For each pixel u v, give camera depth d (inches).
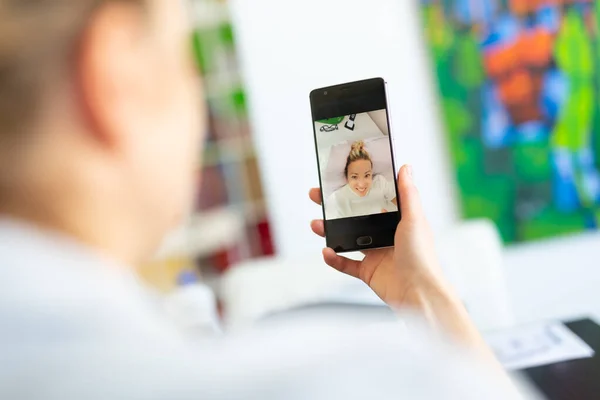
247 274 64.1
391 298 23.3
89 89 8.1
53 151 8.2
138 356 7.5
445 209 89.9
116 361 7.4
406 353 7.9
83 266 7.9
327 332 8.5
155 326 8.0
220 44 91.3
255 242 93.0
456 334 17.5
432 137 89.4
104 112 8.2
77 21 7.9
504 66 87.0
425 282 21.3
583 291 89.0
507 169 88.3
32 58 7.8
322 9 90.0
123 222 8.8
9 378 7.2
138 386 7.3
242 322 58.4
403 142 89.6
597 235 88.4
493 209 89.0
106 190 8.5
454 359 8.4
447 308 19.4
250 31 90.8
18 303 7.3
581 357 38.3
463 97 88.0
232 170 92.8
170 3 9.0
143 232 9.2
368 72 89.8
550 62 86.4
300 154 92.0
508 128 87.7
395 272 23.4
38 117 8.0
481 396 7.8
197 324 54.4
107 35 8.0
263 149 92.1
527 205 88.4
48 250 7.8
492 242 61.9
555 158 87.6
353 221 28.7
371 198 28.7
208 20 90.7
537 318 89.7
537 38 86.1
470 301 59.7
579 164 87.5
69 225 8.4
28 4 7.8
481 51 87.1
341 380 7.3
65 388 7.2
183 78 9.5
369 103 29.6
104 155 8.5
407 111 89.4
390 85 89.4
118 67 8.2
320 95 30.1
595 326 42.6
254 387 7.3
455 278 60.4
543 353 39.9
